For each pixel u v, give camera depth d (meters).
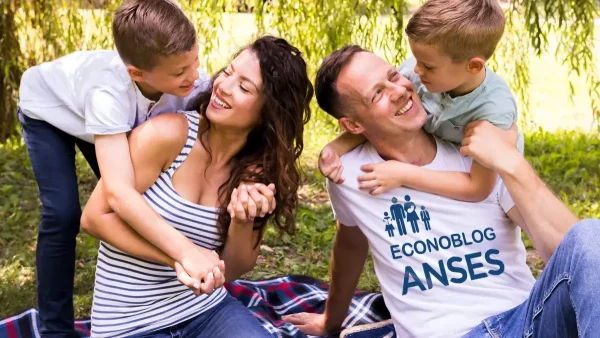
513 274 2.87
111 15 5.89
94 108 2.75
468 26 2.64
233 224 2.72
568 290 2.36
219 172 2.79
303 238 5.09
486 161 2.74
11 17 6.44
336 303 3.47
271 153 2.74
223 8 5.79
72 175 3.23
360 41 5.86
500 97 2.84
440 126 2.94
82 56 3.16
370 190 2.87
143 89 2.89
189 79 2.70
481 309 2.79
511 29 6.32
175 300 2.79
